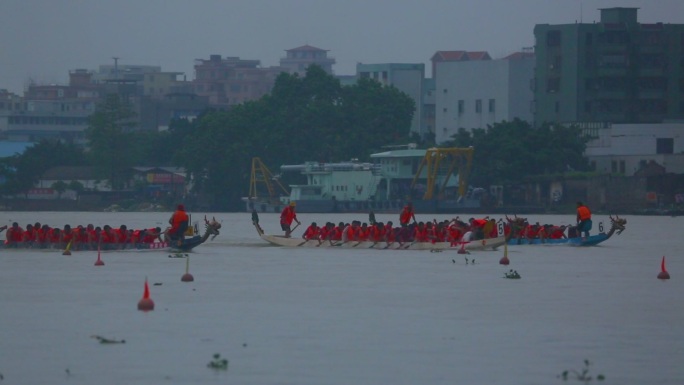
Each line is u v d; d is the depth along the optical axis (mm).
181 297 118250
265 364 81875
